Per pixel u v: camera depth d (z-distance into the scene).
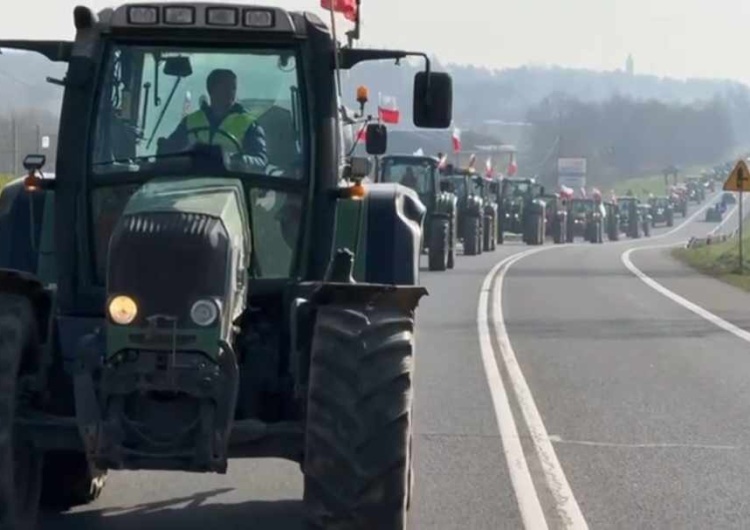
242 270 18.72
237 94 20.41
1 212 21.38
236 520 21.70
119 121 20.33
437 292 66.56
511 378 36.97
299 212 20.31
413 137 151.62
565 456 27.03
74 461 21.66
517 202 143.00
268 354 19.62
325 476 17.50
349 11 25.95
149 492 23.38
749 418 31.55
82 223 20.16
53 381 19.34
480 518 22.16
